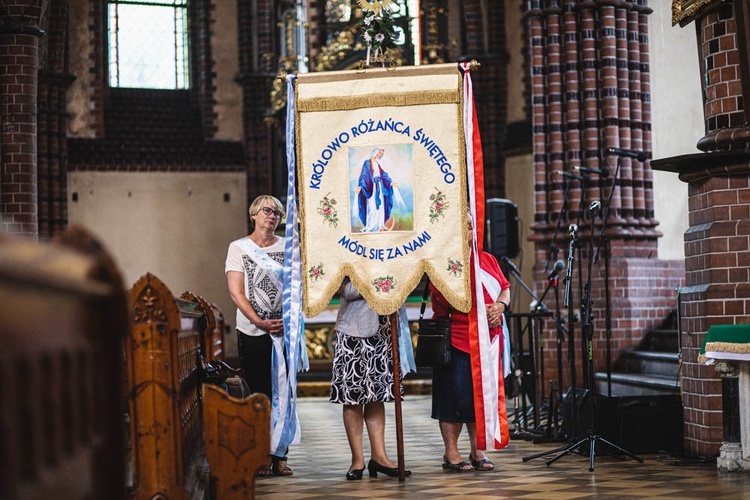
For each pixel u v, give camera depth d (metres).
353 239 7.22
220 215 23.61
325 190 7.25
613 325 13.91
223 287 23.52
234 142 24.03
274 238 7.85
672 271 14.40
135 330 4.61
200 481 5.74
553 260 14.79
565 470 7.56
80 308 2.46
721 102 8.16
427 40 22.83
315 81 7.28
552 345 14.46
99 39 23.25
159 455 4.57
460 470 7.56
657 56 14.84
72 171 22.64
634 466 7.76
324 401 17.34
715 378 7.95
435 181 7.19
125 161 22.92
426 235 7.18
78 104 23.02
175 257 23.25
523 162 21.83
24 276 1.95
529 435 9.91
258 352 7.57
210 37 24.11
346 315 7.31
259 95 23.78
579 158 14.90
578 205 14.73
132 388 4.59
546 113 15.25
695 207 8.39
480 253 7.76
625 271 14.04
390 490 6.63
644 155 9.34
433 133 7.18
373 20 7.36
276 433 7.39
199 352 6.61
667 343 13.48
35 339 2.09
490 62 22.42
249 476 4.98
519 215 21.92
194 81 24.33
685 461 7.91
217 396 5.00
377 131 7.21
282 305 7.50
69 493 2.37
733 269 7.95
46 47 21.19
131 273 22.97
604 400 8.55
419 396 18.28
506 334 7.83
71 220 22.58
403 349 7.55
